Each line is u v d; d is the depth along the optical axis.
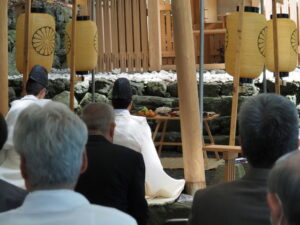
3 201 2.83
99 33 12.05
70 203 2.13
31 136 2.20
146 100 10.37
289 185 1.61
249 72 6.10
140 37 12.15
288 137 2.56
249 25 6.01
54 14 13.19
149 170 5.39
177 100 10.35
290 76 10.68
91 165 3.67
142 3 12.07
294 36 7.34
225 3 14.93
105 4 12.04
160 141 9.48
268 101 2.62
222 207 2.53
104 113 3.80
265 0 11.45
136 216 3.74
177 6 6.57
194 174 6.72
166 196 5.56
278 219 1.66
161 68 12.22
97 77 11.18
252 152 2.58
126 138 5.20
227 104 10.02
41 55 6.74
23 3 12.61
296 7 11.74
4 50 6.75
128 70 12.17
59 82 10.70
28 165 2.19
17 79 10.97
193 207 2.64
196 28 12.71
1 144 3.02
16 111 4.96
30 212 2.10
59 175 2.17
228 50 6.16
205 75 10.91
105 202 3.63
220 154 9.61
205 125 9.50
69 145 2.20
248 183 2.57
